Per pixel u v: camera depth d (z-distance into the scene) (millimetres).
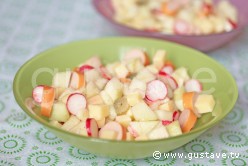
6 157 448
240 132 500
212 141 484
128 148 406
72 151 463
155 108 477
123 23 671
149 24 665
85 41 566
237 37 722
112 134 421
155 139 398
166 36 596
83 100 465
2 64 610
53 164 443
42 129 494
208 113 488
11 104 531
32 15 761
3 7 781
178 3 704
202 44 613
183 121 465
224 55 665
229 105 457
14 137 478
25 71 489
